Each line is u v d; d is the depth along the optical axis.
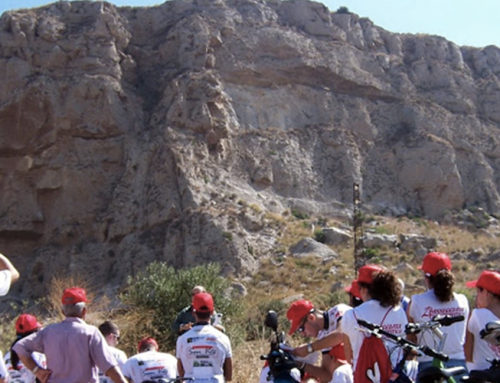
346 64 57.88
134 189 45.47
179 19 54.56
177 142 46.62
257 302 31.48
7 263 6.57
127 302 21.05
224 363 8.53
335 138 53.31
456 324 7.53
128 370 8.61
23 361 7.14
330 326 8.09
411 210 52.16
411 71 61.12
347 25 60.88
